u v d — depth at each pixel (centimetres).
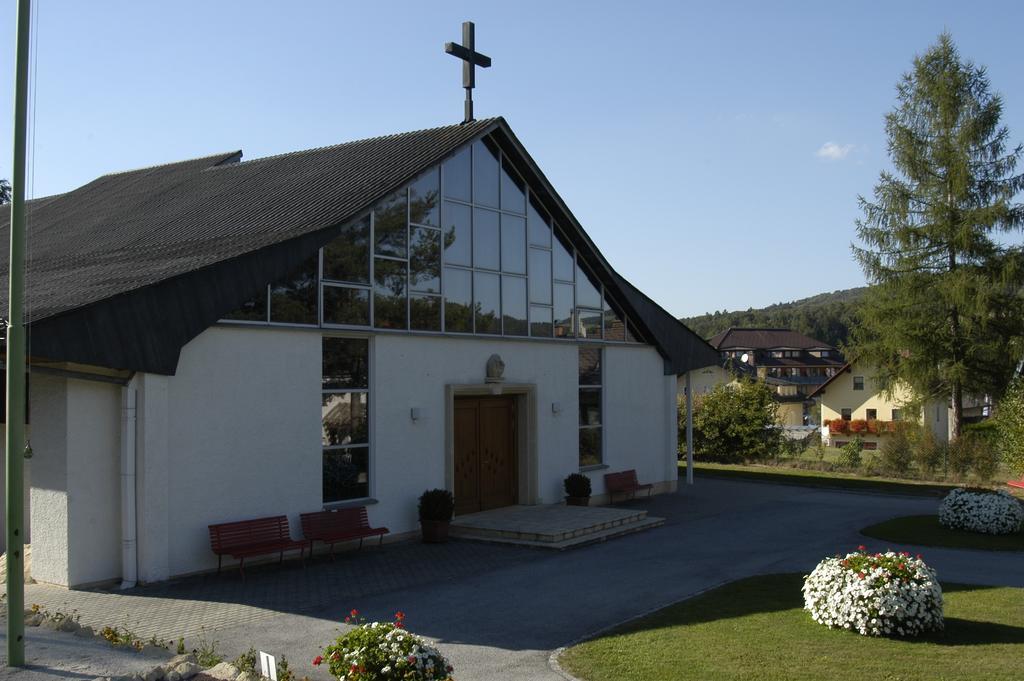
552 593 1172
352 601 1123
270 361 1371
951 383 3466
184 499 1245
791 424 8344
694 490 2425
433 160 1656
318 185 1716
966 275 3297
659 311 2344
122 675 736
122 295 1149
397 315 1595
